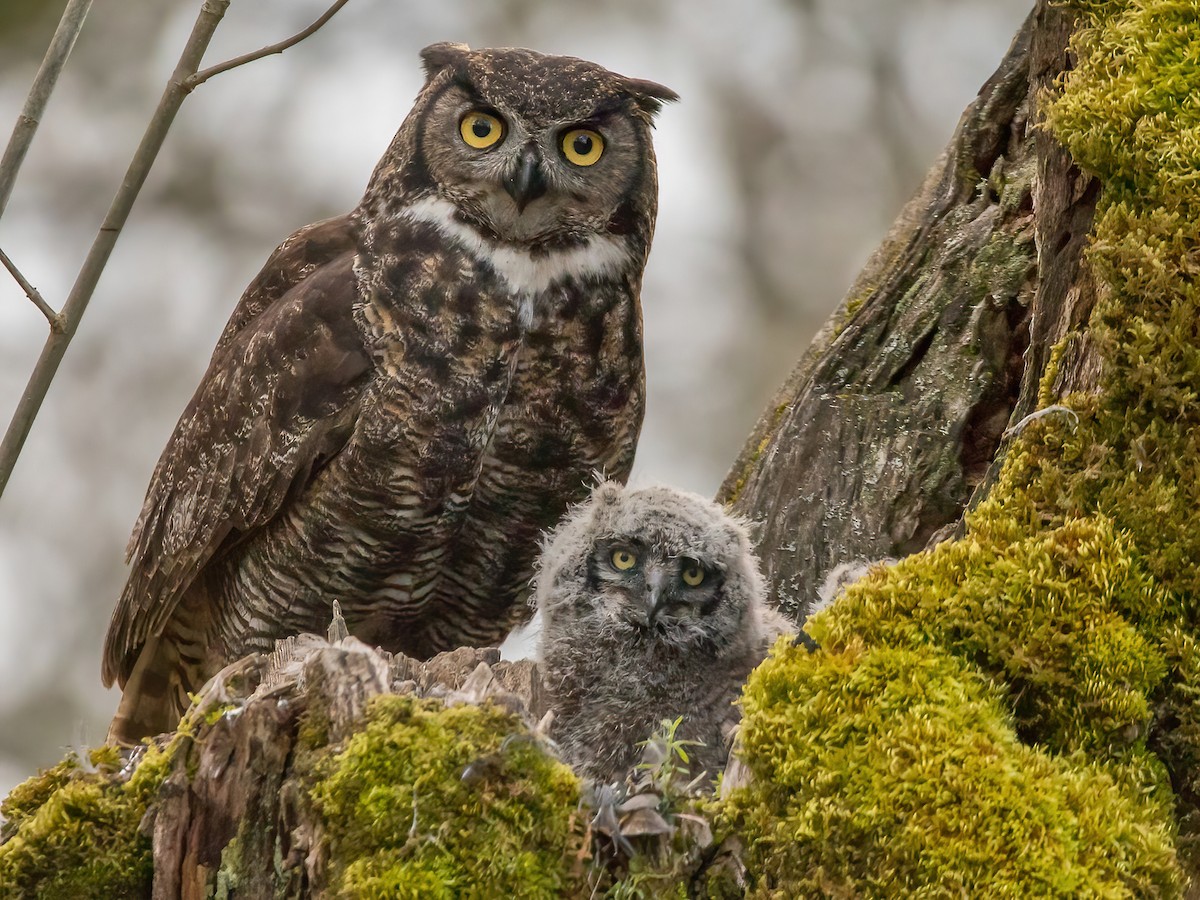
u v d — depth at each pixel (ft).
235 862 20.16
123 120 66.80
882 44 67.36
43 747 57.98
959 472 31.96
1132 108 20.54
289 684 20.56
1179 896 18.15
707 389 64.44
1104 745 19.12
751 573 29.53
